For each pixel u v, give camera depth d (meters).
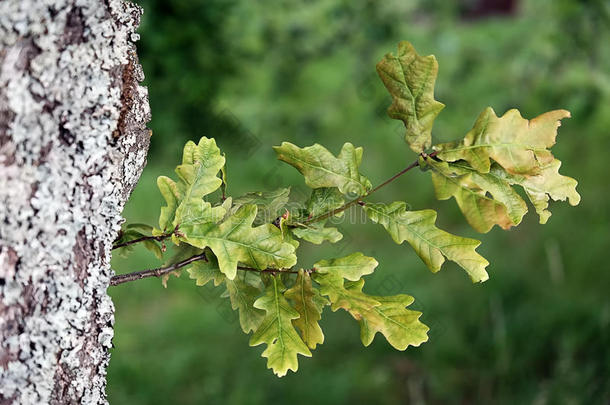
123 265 5.73
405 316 1.28
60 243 1.15
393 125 7.09
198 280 1.39
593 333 4.71
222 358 4.90
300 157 1.35
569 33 6.27
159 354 4.95
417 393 4.57
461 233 6.35
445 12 7.50
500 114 6.76
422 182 7.03
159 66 5.99
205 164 1.29
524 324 4.96
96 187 1.17
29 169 1.11
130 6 1.21
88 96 1.13
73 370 1.20
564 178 1.29
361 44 6.94
